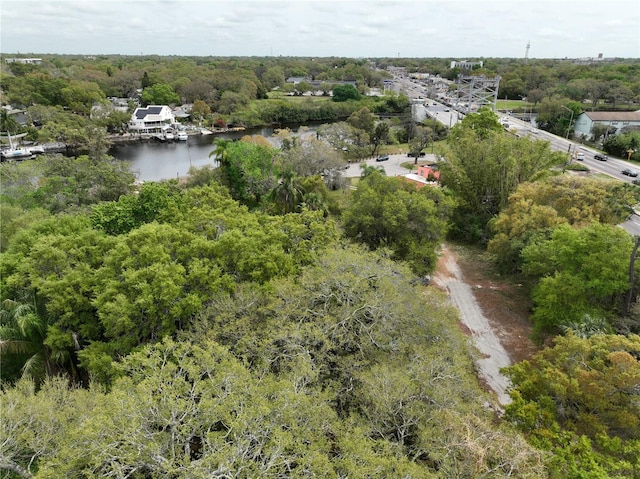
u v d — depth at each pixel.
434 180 54.84
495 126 55.09
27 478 13.81
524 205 32.78
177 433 12.70
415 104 119.00
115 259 22.11
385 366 16.00
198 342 18.47
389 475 11.75
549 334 26.33
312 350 17.33
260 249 24.22
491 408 19.42
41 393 16.20
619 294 24.44
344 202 41.50
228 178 50.91
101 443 12.03
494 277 34.69
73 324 21.44
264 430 12.82
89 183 42.47
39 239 24.84
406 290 21.20
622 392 14.92
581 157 65.94
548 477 13.45
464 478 12.39
